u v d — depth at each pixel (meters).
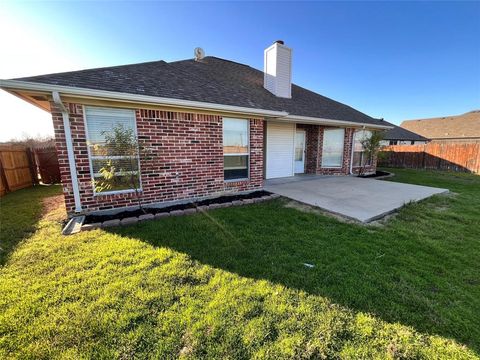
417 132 32.34
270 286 2.51
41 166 10.39
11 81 3.81
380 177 11.07
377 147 11.83
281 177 10.17
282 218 4.76
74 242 3.58
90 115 4.73
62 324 1.98
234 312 2.12
